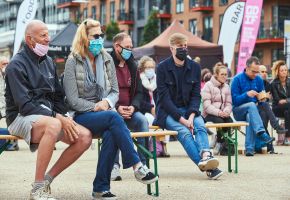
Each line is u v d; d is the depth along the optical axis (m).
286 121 14.33
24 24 26.11
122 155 6.65
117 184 8.09
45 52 6.68
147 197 7.03
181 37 8.78
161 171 9.54
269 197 7.07
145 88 10.67
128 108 8.59
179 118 8.53
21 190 7.62
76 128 6.47
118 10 68.94
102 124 6.66
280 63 14.41
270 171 9.48
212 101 11.98
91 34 7.08
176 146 14.34
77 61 7.08
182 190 7.54
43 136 6.27
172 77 8.83
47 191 6.47
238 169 9.76
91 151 13.20
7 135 6.64
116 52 8.66
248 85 12.04
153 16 59.44
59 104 6.99
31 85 6.63
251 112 11.76
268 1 51.06
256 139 12.41
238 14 25.80
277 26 50.50
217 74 12.02
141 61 11.52
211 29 56.41
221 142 12.07
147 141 8.58
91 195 7.20
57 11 85.81
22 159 11.45
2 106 12.34
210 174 8.52
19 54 6.66
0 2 107.94
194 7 57.50
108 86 7.29
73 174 9.18
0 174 9.20
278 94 14.45
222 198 6.98
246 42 23.59
